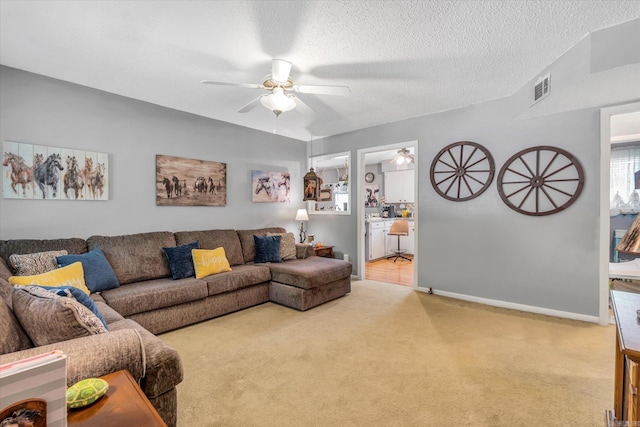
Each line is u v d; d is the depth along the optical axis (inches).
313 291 132.9
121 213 128.6
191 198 151.7
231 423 62.0
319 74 107.0
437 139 152.5
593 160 113.6
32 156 106.5
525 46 89.0
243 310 130.0
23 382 28.0
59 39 85.6
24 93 105.0
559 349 92.9
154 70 104.5
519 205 129.5
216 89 121.2
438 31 81.4
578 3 69.9
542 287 125.3
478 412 64.9
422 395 70.8
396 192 301.0
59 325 47.7
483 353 90.7
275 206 195.9
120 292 99.4
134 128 132.0
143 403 37.9
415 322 115.9
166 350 57.0
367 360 87.0
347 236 193.5
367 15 74.9
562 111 118.4
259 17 75.8
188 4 71.1
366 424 61.6
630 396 49.0
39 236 108.4
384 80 112.3
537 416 63.4
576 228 117.6
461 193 145.1
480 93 126.8
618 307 57.5
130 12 73.9
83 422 33.9
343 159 253.9
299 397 70.4
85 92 118.2
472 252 142.9
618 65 77.9
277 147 196.5
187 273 123.3
